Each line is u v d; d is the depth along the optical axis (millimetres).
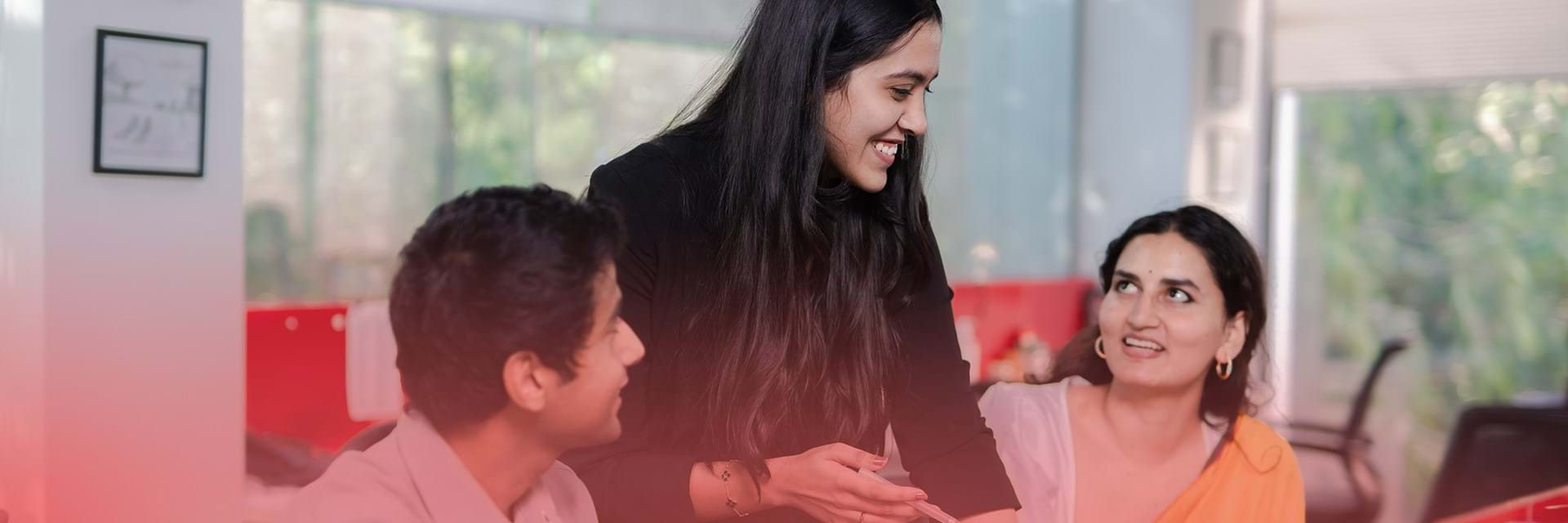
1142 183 5680
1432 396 5766
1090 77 5852
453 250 888
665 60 4309
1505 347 5648
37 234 2713
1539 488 4211
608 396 938
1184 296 1473
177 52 2836
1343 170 5875
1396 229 5812
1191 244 1479
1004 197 5578
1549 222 5559
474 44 3893
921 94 1308
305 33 3598
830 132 1302
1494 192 5648
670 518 1259
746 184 1310
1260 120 5750
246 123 3520
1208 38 5551
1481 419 4367
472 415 915
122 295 2793
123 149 2764
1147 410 1529
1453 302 5730
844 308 1347
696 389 1326
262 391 3492
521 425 936
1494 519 1548
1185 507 1500
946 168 5324
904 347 1439
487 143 3934
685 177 1338
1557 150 5520
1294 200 5875
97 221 2754
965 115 5406
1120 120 5746
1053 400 1579
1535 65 4965
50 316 2695
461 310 880
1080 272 5887
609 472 1278
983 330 5324
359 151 3711
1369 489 3822
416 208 3820
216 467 2936
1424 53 5250
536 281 877
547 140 4051
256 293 3553
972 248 5438
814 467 1220
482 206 897
